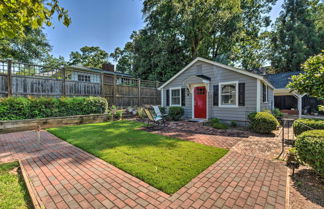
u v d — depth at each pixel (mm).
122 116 11219
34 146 4629
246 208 2006
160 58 17047
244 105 7773
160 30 17297
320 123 4238
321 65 3908
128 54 27078
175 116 9797
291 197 2240
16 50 14984
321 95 4066
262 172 2967
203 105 9477
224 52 19406
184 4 15469
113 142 4852
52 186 2533
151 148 4277
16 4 1827
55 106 8023
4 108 6484
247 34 21078
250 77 7570
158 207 2031
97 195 2295
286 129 7141
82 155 3875
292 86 4535
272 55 20812
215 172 2955
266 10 20812
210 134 6047
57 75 9734
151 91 14773
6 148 4453
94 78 16062
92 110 9609
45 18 2059
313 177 2781
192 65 9992
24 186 2596
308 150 2645
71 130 6723
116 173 2951
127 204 2094
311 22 18797
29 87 7891
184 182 2590
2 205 2127
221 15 15289
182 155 3764
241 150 4199
